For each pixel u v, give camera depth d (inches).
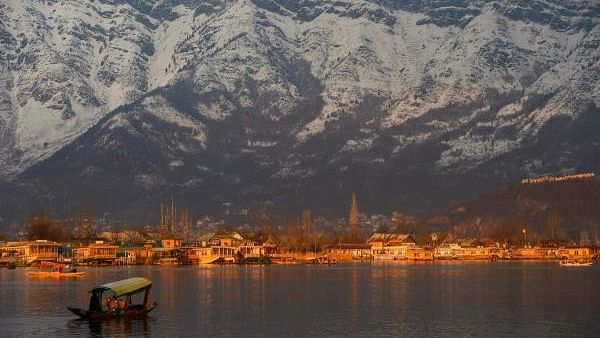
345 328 7293.3
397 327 7337.6
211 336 6909.5
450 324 7495.1
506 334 6983.3
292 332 7096.5
